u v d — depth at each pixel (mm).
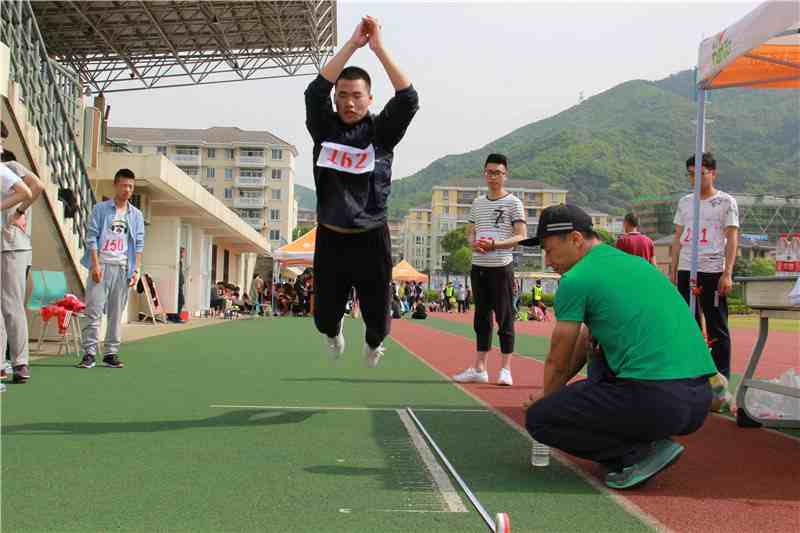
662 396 3047
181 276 19453
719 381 5195
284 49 19219
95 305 7109
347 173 4309
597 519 2629
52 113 9875
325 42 19188
